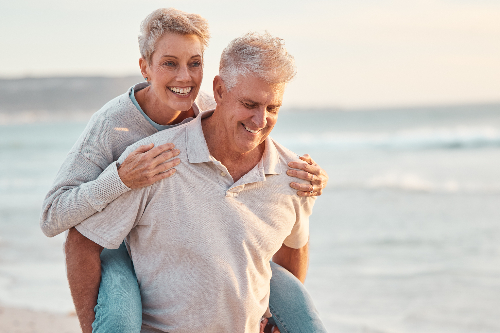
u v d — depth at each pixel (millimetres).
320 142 31906
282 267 3016
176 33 2801
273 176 2539
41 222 2553
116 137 2768
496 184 16484
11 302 6570
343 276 7605
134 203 2385
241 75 2268
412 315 5996
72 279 2516
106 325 2346
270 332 2896
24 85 124062
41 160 30594
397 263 8289
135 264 2490
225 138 2438
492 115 73125
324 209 13297
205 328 2424
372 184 17297
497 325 5691
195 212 2389
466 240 9664
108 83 124938
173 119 2994
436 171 19922
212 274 2381
